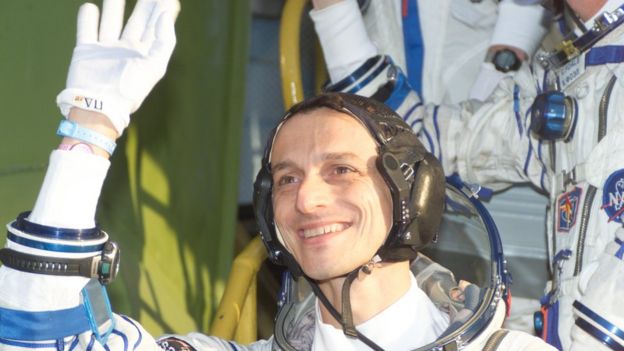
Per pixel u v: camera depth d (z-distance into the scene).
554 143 2.48
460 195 2.15
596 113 2.32
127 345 1.77
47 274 1.68
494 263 2.04
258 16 4.85
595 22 2.32
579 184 2.34
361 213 1.89
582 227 2.30
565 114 2.38
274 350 2.09
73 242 1.69
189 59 3.37
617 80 2.29
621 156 2.26
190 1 3.34
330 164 1.92
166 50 1.76
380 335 1.92
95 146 1.73
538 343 1.90
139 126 3.14
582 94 2.37
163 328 3.15
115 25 1.79
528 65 2.83
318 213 1.90
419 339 1.93
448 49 3.06
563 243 2.37
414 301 1.96
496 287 1.98
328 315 1.98
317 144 1.93
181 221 3.41
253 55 4.88
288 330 2.10
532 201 3.14
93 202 1.73
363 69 2.82
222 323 2.51
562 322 2.31
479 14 3.03
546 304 2.40
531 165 2.68
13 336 1.68
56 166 1.72
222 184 3.61
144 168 3.18
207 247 3.59
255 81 4.89
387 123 1.94
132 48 1.75
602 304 2.11
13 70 2.43
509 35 2.84
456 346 1.87
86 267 1.70
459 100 3.07
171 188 3.34
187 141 3.43
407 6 3.06
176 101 3.32
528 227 3.15
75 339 1.72
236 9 3.51
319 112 1.97
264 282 4.40
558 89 2.46
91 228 1.72
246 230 4.61
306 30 4.65
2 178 2.41
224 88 3.56
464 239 2.15
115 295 2.93
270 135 2.03
